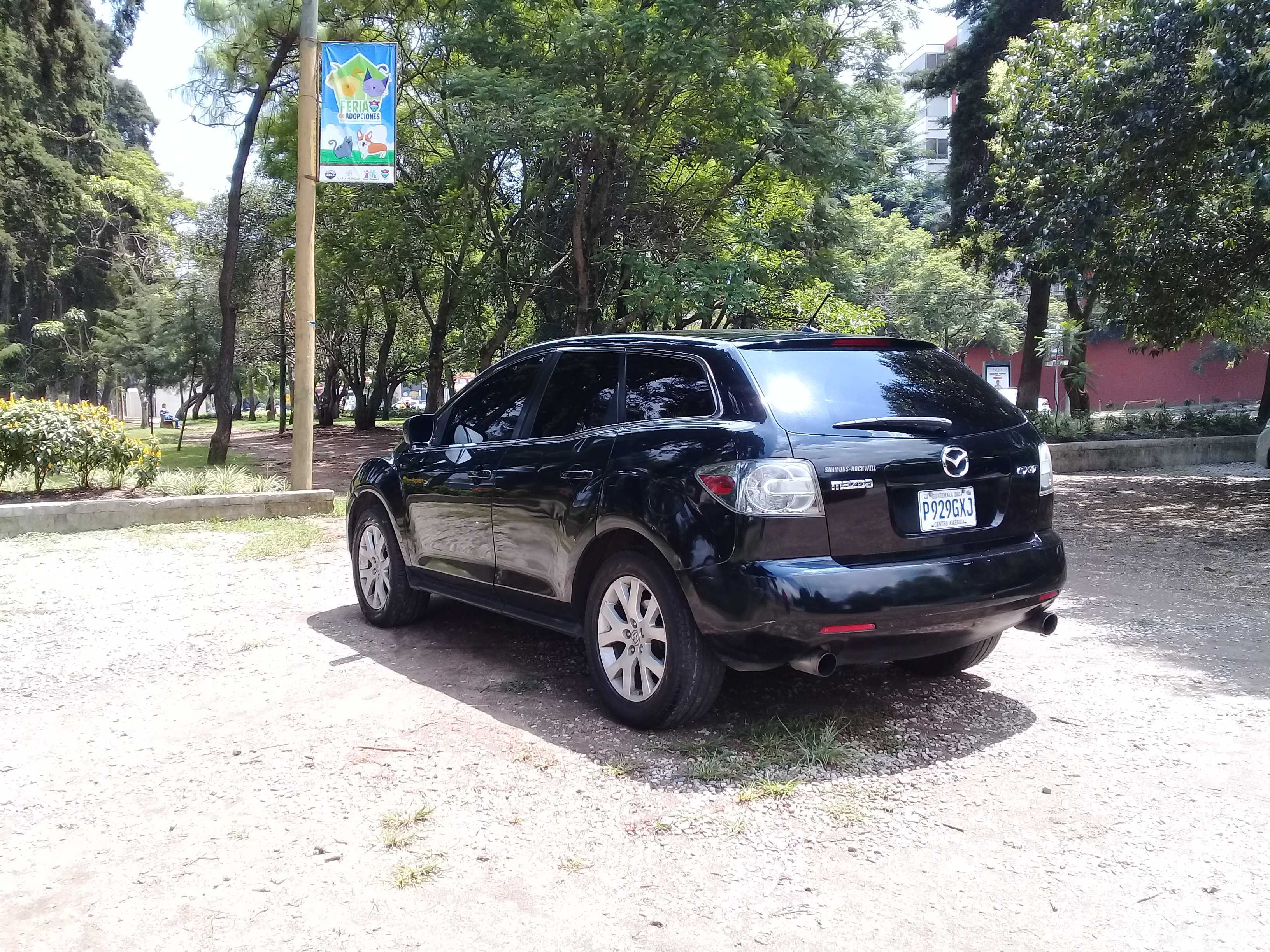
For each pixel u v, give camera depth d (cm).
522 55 1602
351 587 738
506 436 520
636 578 418
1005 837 328
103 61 4019
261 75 1592
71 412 1110
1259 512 1116
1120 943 266
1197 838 325
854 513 384
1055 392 4625
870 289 3631
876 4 1777
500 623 627
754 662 383
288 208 2612
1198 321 1308
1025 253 1223
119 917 286
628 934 274
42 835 338
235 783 379
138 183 4812
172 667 533
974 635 409
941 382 440
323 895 296
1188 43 966
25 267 4088
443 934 275
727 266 1641
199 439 3597
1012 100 1181
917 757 396
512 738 420
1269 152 929
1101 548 895
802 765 387
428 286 2545
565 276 2098
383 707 463
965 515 409
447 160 1666
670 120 1698
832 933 273
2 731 439
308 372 1174
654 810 350
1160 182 1067
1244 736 414
